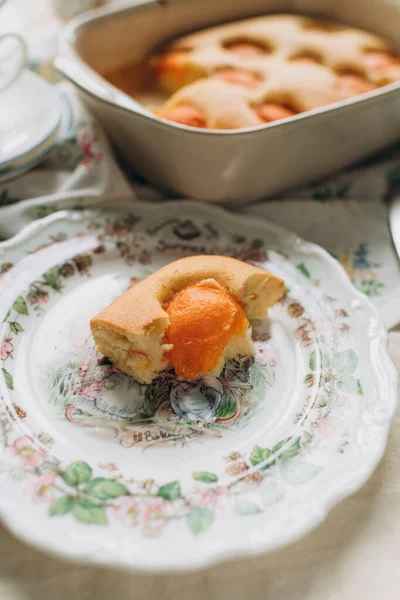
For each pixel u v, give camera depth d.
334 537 0.36
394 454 0.39
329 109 0.48
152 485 0.36
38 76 0.57
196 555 0.33
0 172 0.50
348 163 0.55
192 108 0.52
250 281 0.44
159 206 0.51
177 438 0.39
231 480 0.37
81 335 0.44
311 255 0.48
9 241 0.47
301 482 0.36
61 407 0.40
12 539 0.35
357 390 0.41
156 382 0.42
